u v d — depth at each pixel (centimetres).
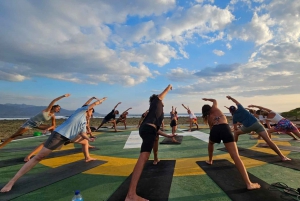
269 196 269
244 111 498
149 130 292
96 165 448
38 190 309
